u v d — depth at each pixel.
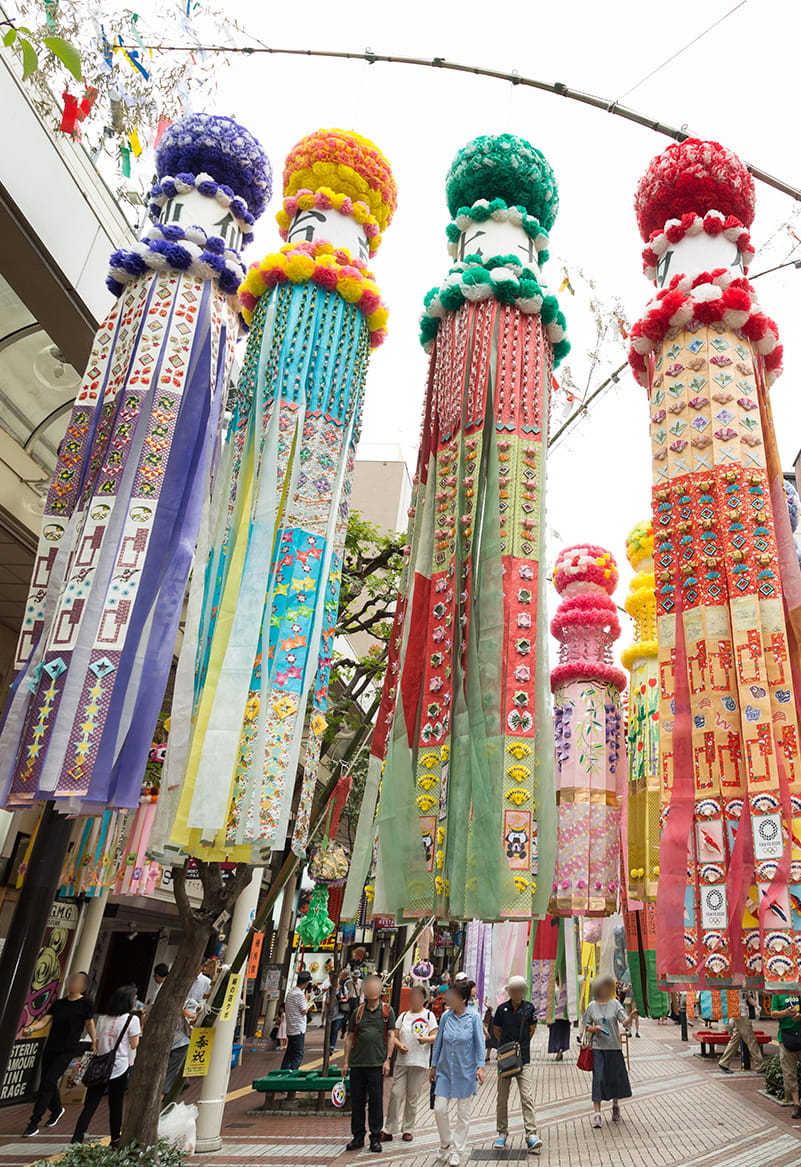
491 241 6.28
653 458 5.76
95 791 4.69
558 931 8.91
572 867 7.99
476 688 4.61
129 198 7.85
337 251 6.51
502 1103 7.68
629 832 8.83
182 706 5.00
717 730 4.78
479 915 4.08
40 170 6.59
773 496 5.46
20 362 8.17
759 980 4.25
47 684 5.05
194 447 5.79
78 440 5.98
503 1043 7.83
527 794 4.39
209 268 6.34
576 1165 6.85
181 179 6.75
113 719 4.89
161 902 13.55
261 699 5.00
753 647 4.83
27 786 4.85
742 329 5.82
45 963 9.58
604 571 10.12
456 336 5.84
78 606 5.24
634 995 7.91
